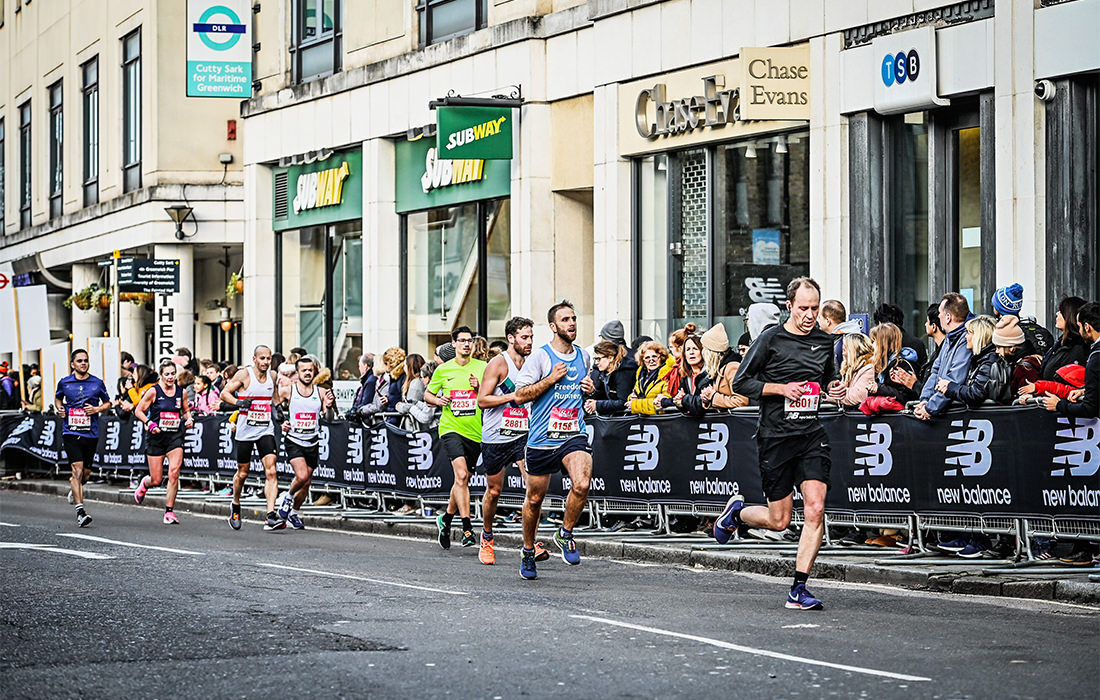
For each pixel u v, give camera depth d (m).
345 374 31.62
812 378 11.88
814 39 20.31
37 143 48.94
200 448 26.44
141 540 17.83
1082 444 12.81
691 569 14.92
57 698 8.42
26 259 48.47
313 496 23.34
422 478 20.41
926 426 14.02
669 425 16.69
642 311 23.91
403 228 29.94
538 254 25.58
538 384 13.96
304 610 11.61
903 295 19.77
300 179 32.62
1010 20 17.77
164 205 37.53
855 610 11.68
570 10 24.77
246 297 34.25
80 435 20.31
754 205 21.77
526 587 13.30
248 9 32.72
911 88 18.89
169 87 37.75
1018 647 9.81
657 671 9.03
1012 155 17.84
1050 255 17.55
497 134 25.69
